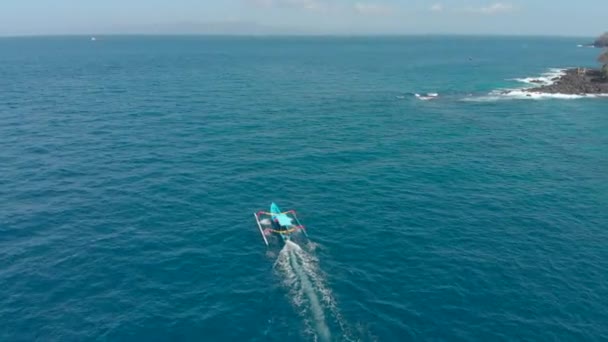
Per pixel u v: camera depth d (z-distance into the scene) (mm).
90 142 66375
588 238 40312
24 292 31859
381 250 38031
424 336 28125
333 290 32594
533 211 45719
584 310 30578
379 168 58000
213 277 34156
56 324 28828
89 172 54656
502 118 88250
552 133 76625
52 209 44656
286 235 40062
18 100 96500
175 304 30984
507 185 52656
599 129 79500
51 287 32500
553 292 32469
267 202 47344
